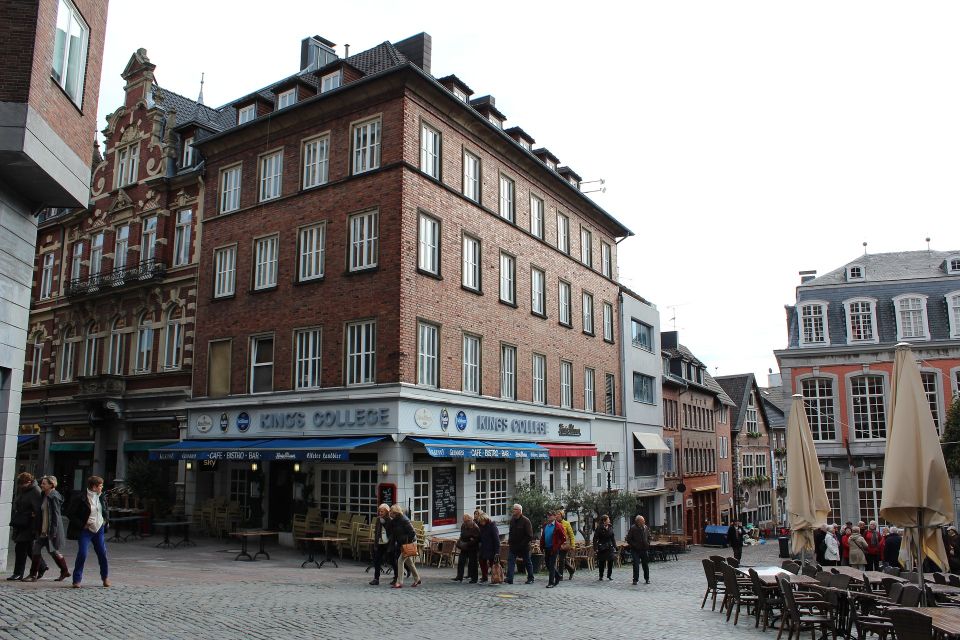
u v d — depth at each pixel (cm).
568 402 3253
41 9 1345
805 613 1165
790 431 1850
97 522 1252
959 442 3325
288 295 2489
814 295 4438
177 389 2734
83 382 2934
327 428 2294
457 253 2525
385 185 2311
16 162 1326
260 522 2459
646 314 4222
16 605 1030
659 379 4319
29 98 1302
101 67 1633
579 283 3462
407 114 2339
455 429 2414
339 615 1136
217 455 2358
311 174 2533
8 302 1431
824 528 2130
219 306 2689
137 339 2989
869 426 4153
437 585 1603
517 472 2752
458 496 2434
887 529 2022
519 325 2891
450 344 2439
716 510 5559
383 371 2214
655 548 3234
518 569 2042
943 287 4250
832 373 4262
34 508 1283
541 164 3062
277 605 1195
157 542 2319
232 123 3212
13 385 1453
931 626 805
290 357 2441
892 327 4228
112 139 3253
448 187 2497
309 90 2675
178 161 3012
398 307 2212
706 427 5541
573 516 3009
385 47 2769
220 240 2739
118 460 2914
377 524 1592
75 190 1512
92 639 870
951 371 4075
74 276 3350
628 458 3797
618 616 1260
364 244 2339
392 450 2150
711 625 1209
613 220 3775
